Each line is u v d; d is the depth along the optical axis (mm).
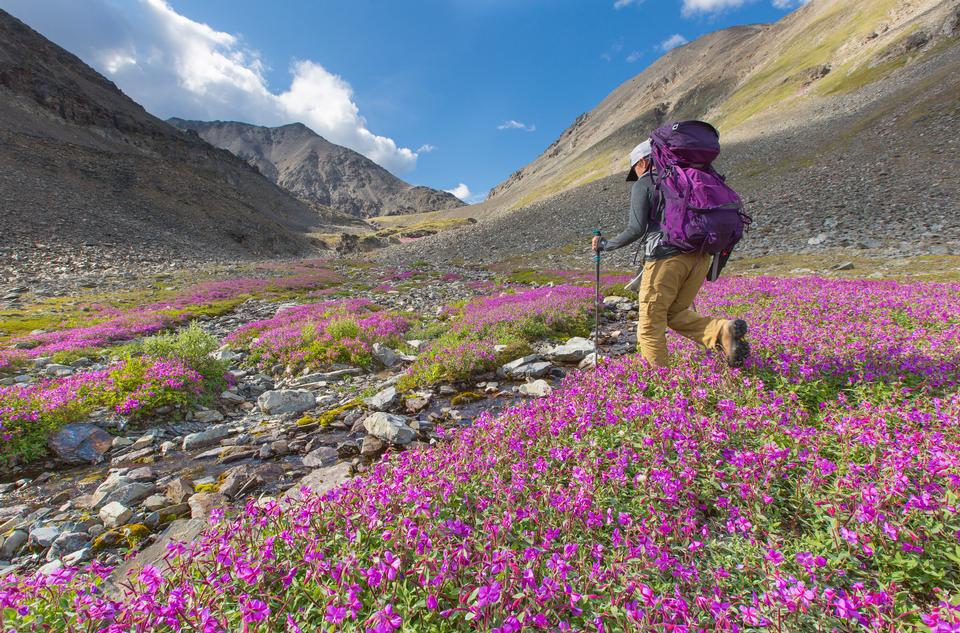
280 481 6316
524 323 13922
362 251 146500
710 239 5262
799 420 4754
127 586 2857
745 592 2879
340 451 7039
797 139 78688
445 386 9695
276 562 3111
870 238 29391
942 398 5230
